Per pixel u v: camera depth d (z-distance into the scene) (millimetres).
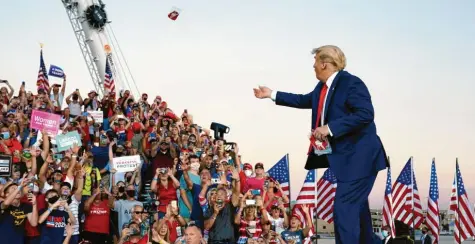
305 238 15117
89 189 16141
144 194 19516
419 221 24016
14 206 12281
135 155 18203
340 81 5324
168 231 13695
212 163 19078
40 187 14336
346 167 5172
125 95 27359
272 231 14570
